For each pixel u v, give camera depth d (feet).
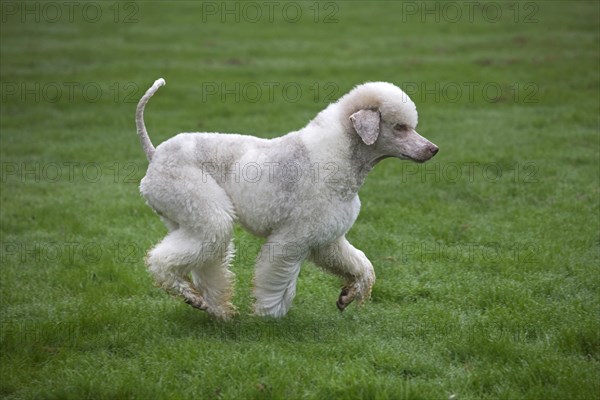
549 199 36.78
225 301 24.14
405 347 22.03
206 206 22.34
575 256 29.32
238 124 54.80
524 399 18.94
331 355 21.48
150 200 22.99
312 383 19.67
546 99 59.11
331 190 22.62
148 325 23.50
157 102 61.82
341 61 75.87
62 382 19.97
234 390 19.35
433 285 27.14
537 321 23.47
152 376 20.22
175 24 97.76
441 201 37.50
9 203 38.14
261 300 23.47
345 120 22.85
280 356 20.86
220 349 21.52
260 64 75.46
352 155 22.86
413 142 22.93
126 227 34.68
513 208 35.60
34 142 51.24
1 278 28.40
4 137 52.34
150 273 23.11
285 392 19.16
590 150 45.09
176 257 22.57
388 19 98.48
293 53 80.69
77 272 28.84
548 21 91.66
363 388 19.16
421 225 33.68
